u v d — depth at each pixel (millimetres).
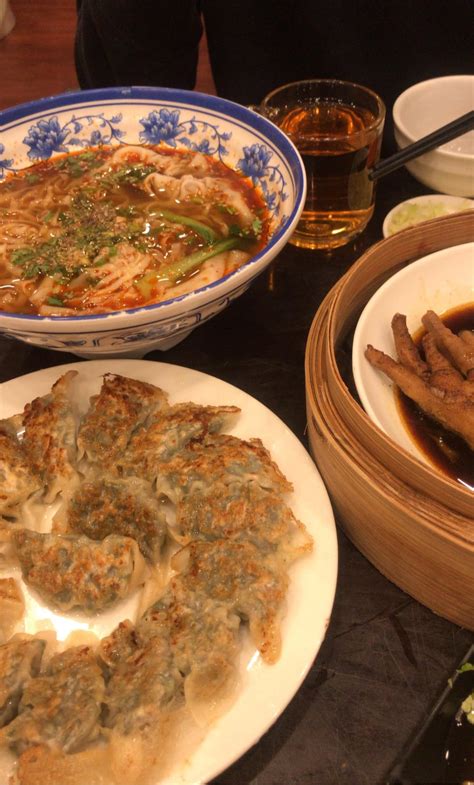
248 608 262
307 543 279
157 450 319
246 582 269
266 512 287
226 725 237
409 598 286
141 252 361
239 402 335
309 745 246
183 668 256
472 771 235
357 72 552
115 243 369
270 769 241
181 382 346
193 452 317
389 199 451
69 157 424
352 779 237
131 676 255
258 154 381
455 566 242
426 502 243
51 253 364
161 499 317
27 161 419
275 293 404
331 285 405
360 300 341
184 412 328
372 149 390
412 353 317
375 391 306
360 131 382
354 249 425
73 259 358
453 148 471
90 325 274
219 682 244
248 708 241
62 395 335
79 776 236
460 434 292
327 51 543
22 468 317
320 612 262
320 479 300
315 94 429
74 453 331
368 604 284
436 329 325
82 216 387
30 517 311
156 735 237
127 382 337
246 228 372
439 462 291
